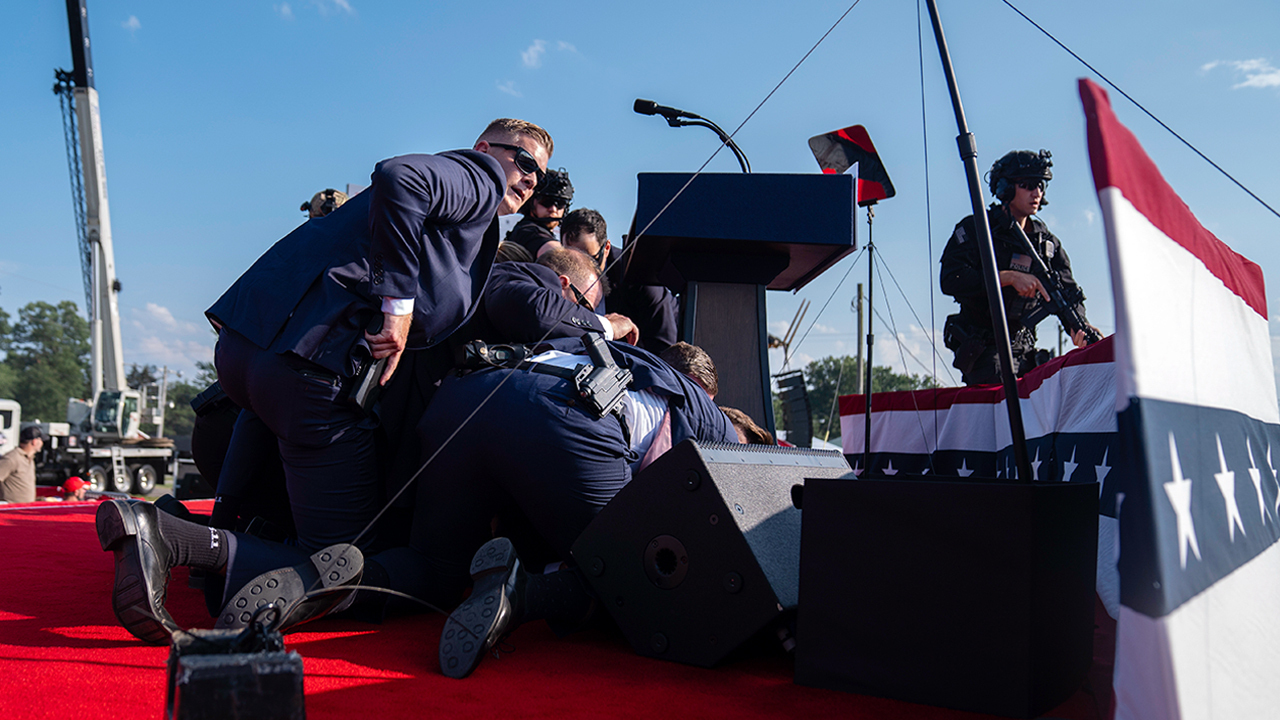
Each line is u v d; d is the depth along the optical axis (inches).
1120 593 42.6
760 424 142.9
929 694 65.1
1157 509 42.1
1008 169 162.7
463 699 63.5
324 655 75.0
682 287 152.1
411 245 86.0
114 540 73.4
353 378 88.1
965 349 166.9
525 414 88.7
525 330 103.4
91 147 968.9
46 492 649.6
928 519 66.4
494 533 108.9
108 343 983.6
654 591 80.3
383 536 100.0
